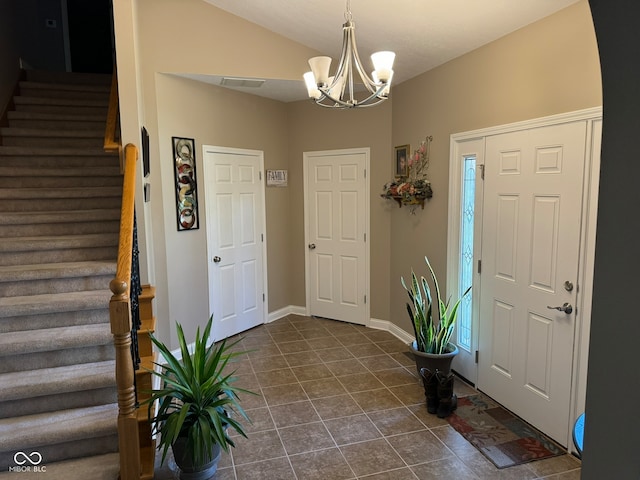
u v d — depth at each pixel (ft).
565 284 8.63
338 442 9.21
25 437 7.27
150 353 10.00
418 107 13.34
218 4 12.69
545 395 9.25
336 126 16.11
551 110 8.75
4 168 11.82
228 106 14.84
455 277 12.07
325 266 17.19
